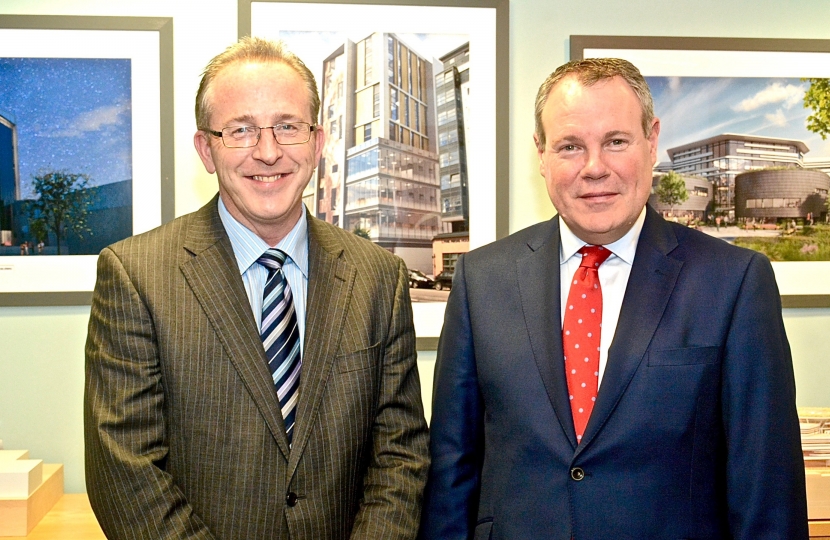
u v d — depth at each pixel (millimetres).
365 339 1379
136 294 1268
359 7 2000
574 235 1392
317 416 1305
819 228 2090
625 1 2072
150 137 1972
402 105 2027
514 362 1338
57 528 1712
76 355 1987
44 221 1954
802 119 2078
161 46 1959
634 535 1203
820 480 1744
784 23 2105
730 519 1231
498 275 1441
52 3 1958
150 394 1255
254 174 1310
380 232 2031
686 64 2057
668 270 1309
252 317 1315
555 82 1334
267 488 1254
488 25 2027
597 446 1229
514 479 1302
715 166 2070
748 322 1237
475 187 2043
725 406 1238
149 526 1180
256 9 1972
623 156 1262
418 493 1367
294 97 1323
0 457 1823
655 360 1238
